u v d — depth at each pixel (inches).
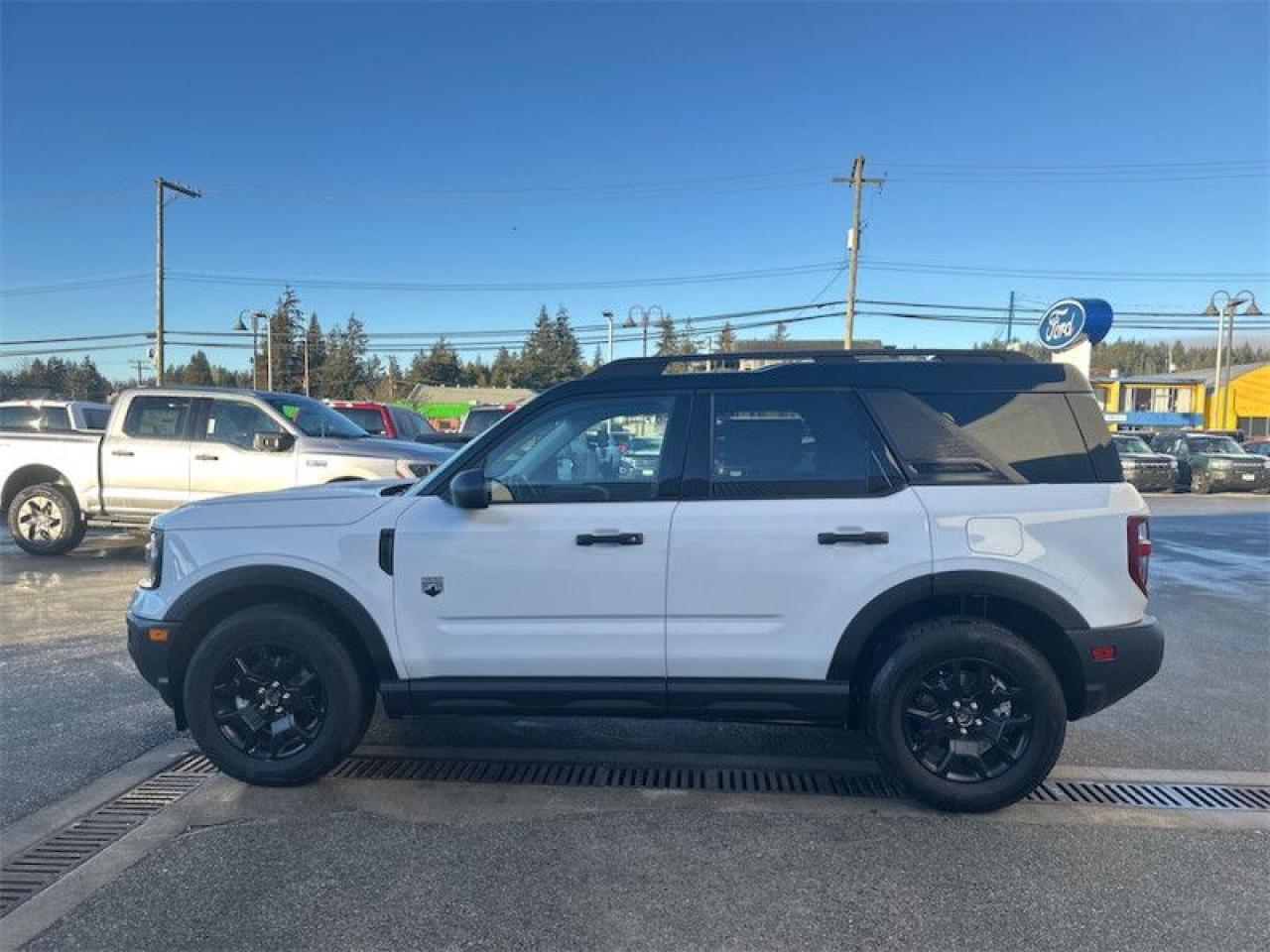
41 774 164.4
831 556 147.6
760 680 150.8
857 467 151.1
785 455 152.5
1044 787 163.2
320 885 126.2
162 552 160.1
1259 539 531.8
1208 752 182.5
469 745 182.9
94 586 336.5
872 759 175.8
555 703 153.6
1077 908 121.2
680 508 150.8
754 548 148.3
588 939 113.4
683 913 119.4
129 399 387.9
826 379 154.3
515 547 151.3
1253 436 2169.0
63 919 116.9
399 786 161.2
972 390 153.0
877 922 117.5
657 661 151.1
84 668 229.5
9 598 314.5
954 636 146.3
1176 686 228.4
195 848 136.8
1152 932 115.6
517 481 156.8
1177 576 400.2
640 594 150.3
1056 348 546.9
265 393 390.6
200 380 4397.1
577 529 150.8
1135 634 147.4
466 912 119.3
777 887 126.5
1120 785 164.6
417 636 153.5
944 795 148.2
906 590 146.9
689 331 1744.6
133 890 124.5
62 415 502.9
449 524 153.1
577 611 151.3
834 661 148.7
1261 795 160.7
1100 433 152.4
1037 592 145.9
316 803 153.3
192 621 159.5
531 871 130.4
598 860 133.9
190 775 164.4
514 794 157.9
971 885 127.3
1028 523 146.9
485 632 152.8
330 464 368.5
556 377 3531.0
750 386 154.9
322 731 156.2
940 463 150.7
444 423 1994.3
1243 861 135.0
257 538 156.5
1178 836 143.3
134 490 381.4
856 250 1353.3
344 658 155.5
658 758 176.2
